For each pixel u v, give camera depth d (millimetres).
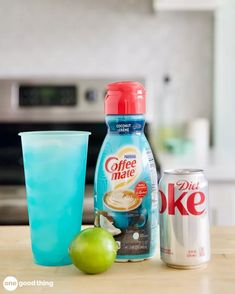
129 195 625
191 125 2047
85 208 1379
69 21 2092
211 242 718
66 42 2096
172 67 2123
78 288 526
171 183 591
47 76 1907
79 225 643
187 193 586
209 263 616
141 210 629
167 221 597
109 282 546
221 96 2020
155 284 536
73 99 1854
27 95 1857
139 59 2111
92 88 1846
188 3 1885
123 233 627
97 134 1882
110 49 2104
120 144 624
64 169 617
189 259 586
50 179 613
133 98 623
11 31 2086
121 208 625
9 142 1883
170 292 509
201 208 593
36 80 1855
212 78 2133
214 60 2115
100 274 578
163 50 2115
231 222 1570
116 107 622
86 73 2105
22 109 1855
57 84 1854
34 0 2080
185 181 587
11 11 2082
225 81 2008
